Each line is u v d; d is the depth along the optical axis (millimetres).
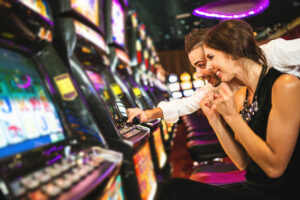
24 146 886
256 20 8305
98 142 1217
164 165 2988
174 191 958
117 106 1923
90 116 1241
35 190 654
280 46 1300
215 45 955
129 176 1343
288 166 915
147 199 1846
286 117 845
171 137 4352
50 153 943
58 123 1138
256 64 977
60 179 723
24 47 1152
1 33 993
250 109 1015
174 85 8570
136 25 3861
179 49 10055
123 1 2863
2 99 916
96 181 744
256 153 899
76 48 1586
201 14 2230
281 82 869
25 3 1052
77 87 1281
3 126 863
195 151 2199
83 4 1770
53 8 1578
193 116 3246
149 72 4863
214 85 1567
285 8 7371
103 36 2143
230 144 1141
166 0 6812
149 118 1672
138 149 1628
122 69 2750
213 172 1567
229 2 2059
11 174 726
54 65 1259
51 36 1268
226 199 952
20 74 1068
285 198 932
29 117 995
